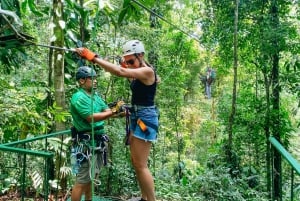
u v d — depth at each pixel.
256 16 9.30
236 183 7.48
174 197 6.36
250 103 10.05
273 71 9.39
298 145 11.51
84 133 3.84
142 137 3.32
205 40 10.13
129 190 6.26
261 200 7.01
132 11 4.98
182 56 11.38
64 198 5.24
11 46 2.87
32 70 7.50
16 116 5.36
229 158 8.94
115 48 7.01
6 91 5.50
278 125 9.60
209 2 9.96
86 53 3.04
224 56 10.23
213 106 14.81
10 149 3.67
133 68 3.33
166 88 10.77
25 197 5.76
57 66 5.34
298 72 9.01
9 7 4.53
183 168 8.05
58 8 4.98
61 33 5.11
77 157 3.83
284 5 9.12
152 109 3.38
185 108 13.55
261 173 9.59
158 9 9.54
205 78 14.70
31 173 5.64
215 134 14.16
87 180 3.86
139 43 3.34
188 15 11.22
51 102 5.93
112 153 6.44
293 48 8.75
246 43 9.66
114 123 6.61
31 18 7.55
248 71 10.73
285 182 8.81
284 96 10.61
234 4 9.29
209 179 6.92
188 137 13.20
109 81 7.43
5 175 5.83
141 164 3.40
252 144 10.30
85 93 3.83
